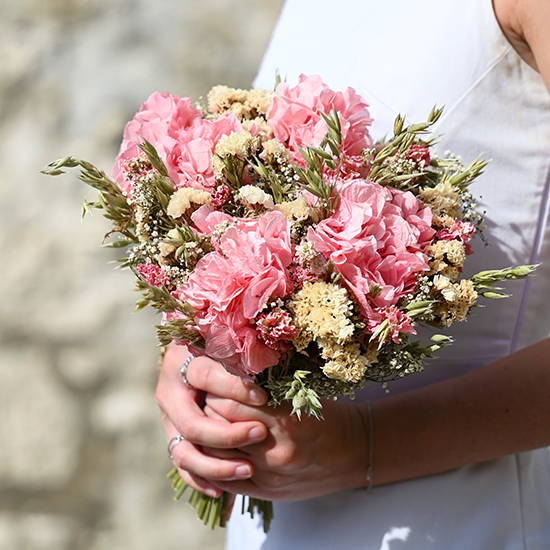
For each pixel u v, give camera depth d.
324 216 1.17
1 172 3.45
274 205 1.18
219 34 3.70
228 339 1.16
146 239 1.19
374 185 1.16
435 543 1.25
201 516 1.33
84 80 3.61
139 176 1.19
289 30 1.39
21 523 2.86
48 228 3.37
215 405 1.25
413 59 1.25
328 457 1.24
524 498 1.27
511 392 1.23
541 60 1.19
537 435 1.22
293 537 1.30
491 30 1.22
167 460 3.01
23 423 3.01
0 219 3.38
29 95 3.58
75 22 3.73
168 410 1.28
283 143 1.21
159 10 3.72
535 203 1.24
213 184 1.19
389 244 1.16
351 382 1.17
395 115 1.26
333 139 1.16
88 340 3.17
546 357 1.22
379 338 1.15
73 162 1.19
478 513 1.25
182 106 1.23
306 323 1.14
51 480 2.94
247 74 3.65
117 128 3.50
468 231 1.18
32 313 3.20
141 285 1.15
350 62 1.30
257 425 1.23
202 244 1.17
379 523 1.26
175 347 1.30
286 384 1.17
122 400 3.09
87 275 3.29
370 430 1.26
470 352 1.27
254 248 1.15
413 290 1.16
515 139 1.23
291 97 1.21
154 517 2.90
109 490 2.95
